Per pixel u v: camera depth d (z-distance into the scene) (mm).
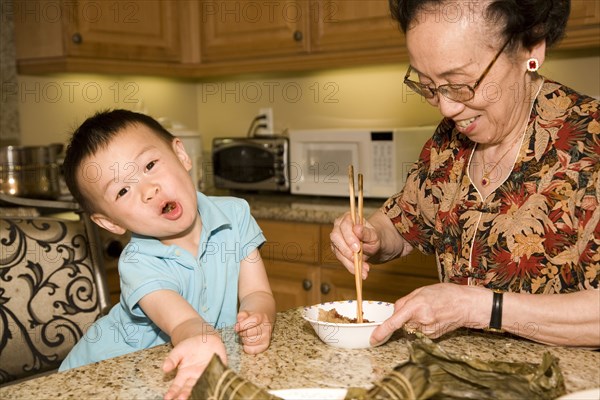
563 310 998
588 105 1187
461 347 999
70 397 849
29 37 2928
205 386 746
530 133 1201
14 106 2992
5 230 1498
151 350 1021
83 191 1213
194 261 1219
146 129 1226
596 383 856
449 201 1323
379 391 727
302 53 2965
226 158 3158
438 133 1399
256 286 1311
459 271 1268
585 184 1132
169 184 1184
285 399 795
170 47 3172
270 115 3535
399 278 2459
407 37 1100
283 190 3031
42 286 1517
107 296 1598
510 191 1213
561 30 1125
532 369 805
